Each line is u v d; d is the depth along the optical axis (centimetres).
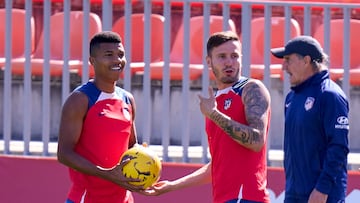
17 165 2586
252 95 1869
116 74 1867
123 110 1892
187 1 2547
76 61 3003
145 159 1834
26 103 2605
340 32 3234
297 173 1927
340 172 1873
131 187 1830
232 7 3459
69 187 2567
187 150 2598
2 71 3072
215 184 1923
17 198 2586
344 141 1878
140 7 3434
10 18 2586
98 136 1856
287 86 2602
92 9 3472
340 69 3077
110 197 1903
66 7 2569
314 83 1920
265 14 2561
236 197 1875
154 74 2975
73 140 1847
